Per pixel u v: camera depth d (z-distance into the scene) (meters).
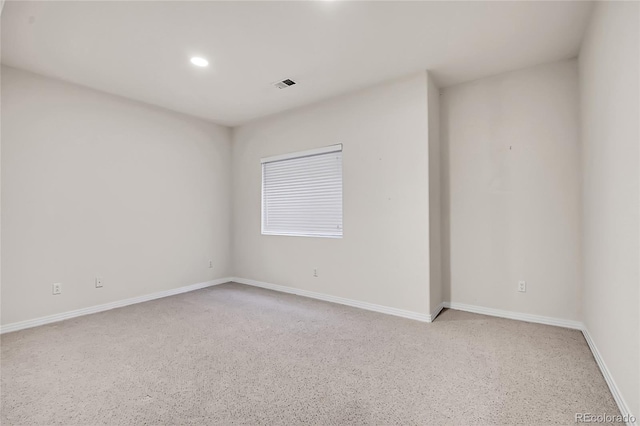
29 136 2.99
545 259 2.94
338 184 3.81
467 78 3.25
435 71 3.09
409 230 3.19
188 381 1.97
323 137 3.87
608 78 1.85
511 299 3.11
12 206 2.89
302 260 4.12
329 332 2.80
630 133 1.52
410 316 3.17
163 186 4.10
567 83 2.84
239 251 4.92
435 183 3.28
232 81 3.28
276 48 2.63
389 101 3.31
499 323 2.97
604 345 2.00
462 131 3.35
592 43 2.21
